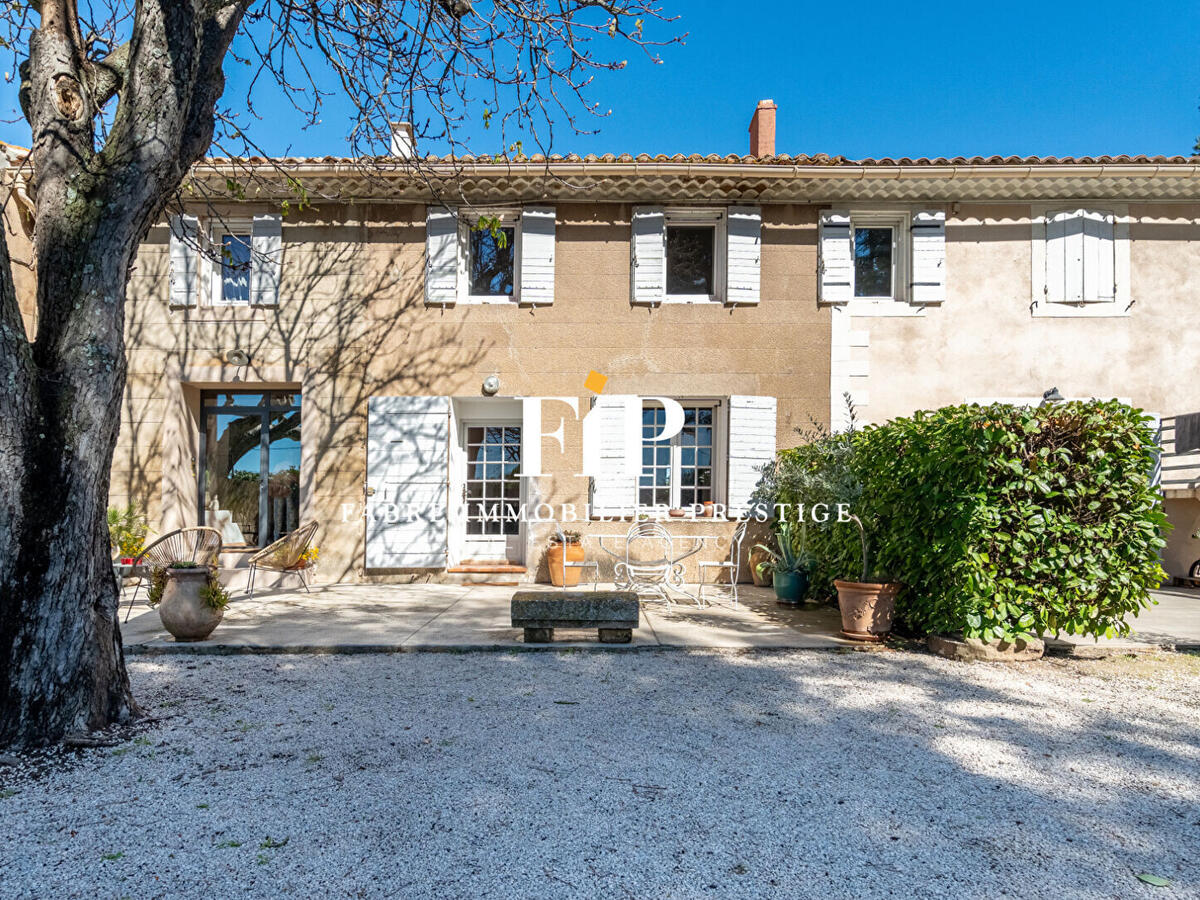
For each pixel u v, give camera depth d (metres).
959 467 5.01
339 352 8.66
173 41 3.44
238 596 7.43
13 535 3.13
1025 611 4.95
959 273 8.66
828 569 6.92
